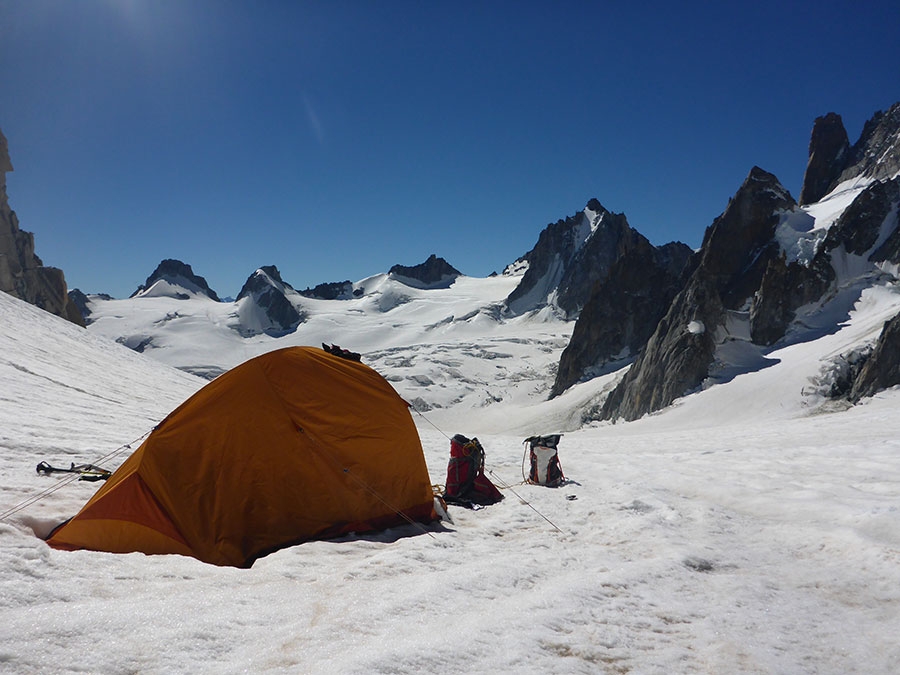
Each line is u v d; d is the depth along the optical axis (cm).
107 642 291
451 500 841
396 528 679
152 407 1833
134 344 18700
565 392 8925
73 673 260
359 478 675
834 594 488
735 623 416
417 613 382
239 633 324
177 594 381
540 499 866
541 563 536
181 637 307
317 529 628
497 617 380
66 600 343
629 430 5234
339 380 712
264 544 593
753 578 516
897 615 441
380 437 706
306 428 661
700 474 1027
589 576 491
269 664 292
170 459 600
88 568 406
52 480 679
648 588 473
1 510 547
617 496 854
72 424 1082
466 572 477
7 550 393
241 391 652
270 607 371
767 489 862
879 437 1850
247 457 624
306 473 645
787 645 385
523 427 7731
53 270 6569
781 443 1898
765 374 5344
